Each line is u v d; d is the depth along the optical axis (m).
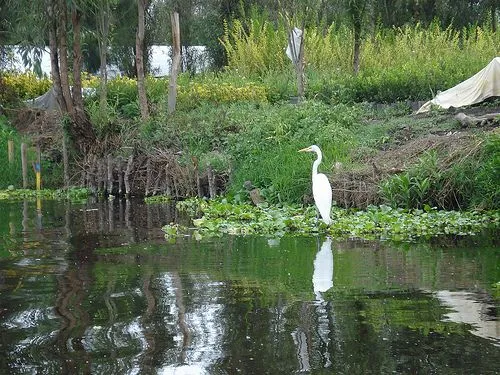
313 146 17.31
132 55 41.38
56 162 26.97
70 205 21.38
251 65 35.59
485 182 17.39
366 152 20.47
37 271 11.99
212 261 12.66
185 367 7.57
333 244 14.21
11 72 37.09
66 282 11.18
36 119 30.30
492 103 25.03
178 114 25.95
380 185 18.11
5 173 26.48
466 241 14.30
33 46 33.19
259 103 28.53
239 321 9.07
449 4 42.53
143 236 15.46
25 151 25.69
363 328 8.76
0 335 8.62
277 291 10.51
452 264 12.14
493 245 13.83
